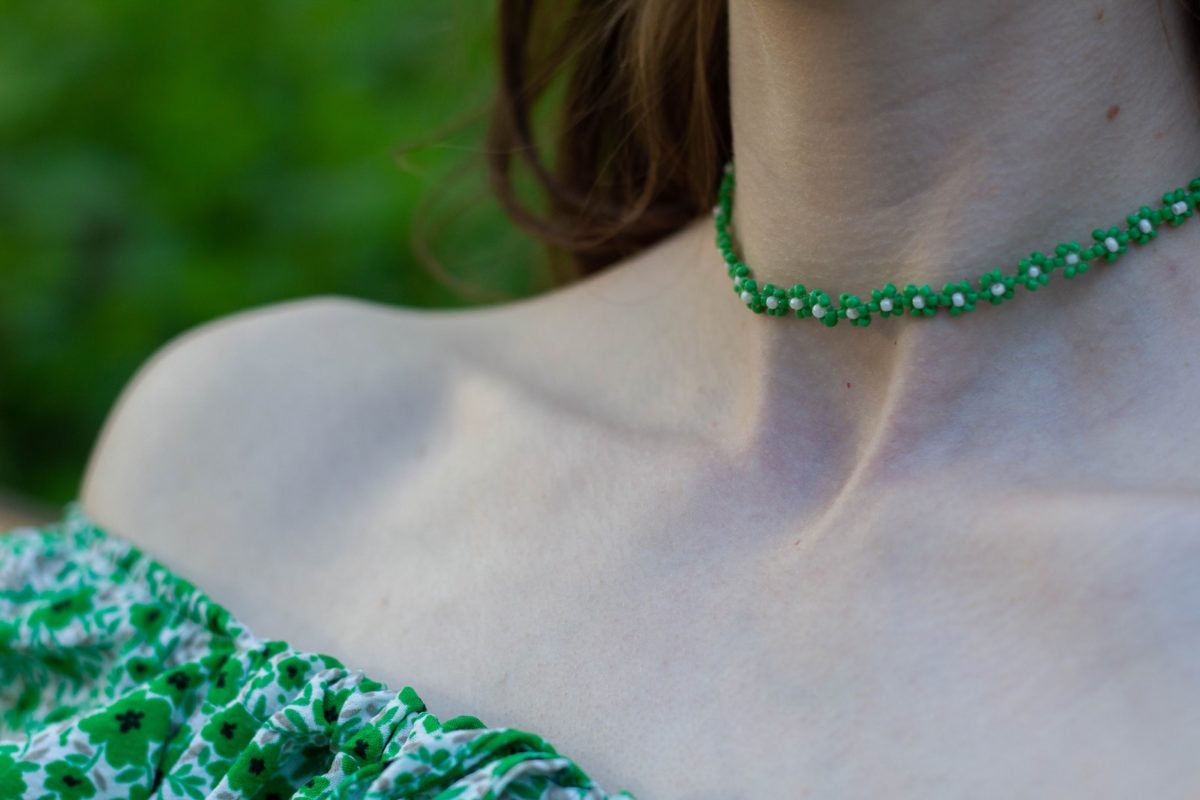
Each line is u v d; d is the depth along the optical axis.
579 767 0.58
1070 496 0.57
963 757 0.55
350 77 1.12
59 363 1.10
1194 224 0.59
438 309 1.07
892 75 0.58
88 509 0.71
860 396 0.61
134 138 1.13
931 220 0.59
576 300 0.70
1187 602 0.55
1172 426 0.58
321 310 0.73
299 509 0.67
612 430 0.65
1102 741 0.54
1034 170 0.59
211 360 0.72
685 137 0.68
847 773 0.56
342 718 0.60
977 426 0.59
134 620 0.66
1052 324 0.59
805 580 0.59
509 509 0.64
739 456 0.62
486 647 0.61
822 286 0.61
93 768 0.62
